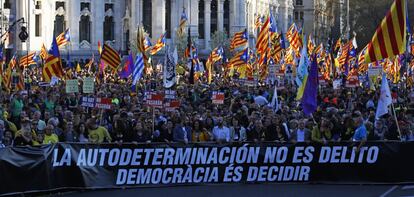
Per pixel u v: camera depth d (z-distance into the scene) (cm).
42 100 4703
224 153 2995
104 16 15938
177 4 16438
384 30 3297
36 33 14412
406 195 2794
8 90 5219
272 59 7600
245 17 17238
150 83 6762
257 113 3469
